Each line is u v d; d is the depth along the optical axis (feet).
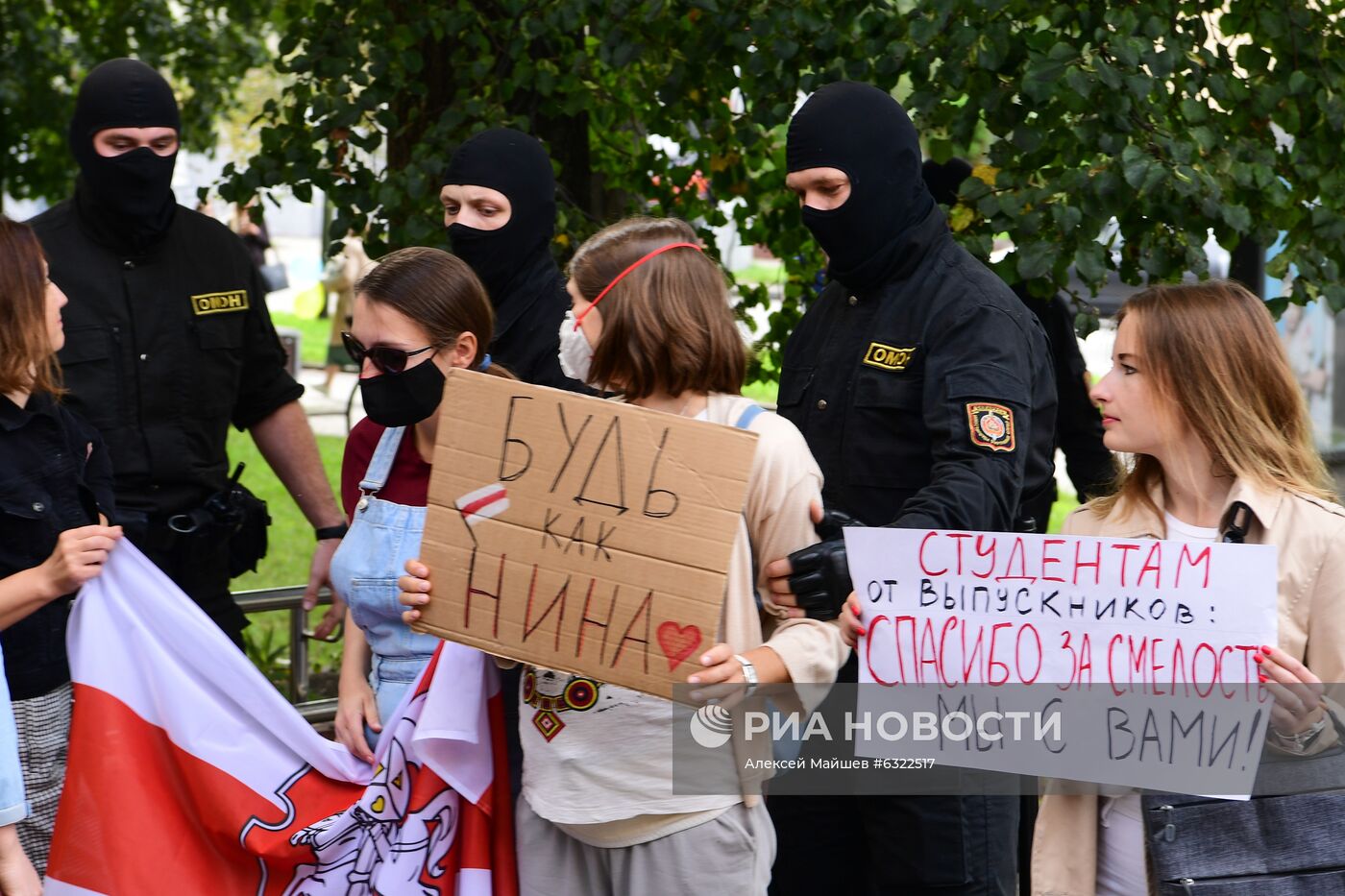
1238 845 7.86
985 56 12.75
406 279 9.00
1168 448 8.29
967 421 9.05
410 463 9.47
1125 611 7.88
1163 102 13.11
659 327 7.80
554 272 12.15
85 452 9.99
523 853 8.45
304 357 55.77
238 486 12.68
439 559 7.82
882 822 9.70
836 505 9.95
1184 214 12.71
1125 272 13.75
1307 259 13.29
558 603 7.60
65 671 9.87
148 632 9.09
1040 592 7.93
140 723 9.05
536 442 7.62
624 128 17.38
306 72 15.38
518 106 15.62
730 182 16.75
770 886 10.34
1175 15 13.41
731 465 7.29
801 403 10.32
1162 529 8.43
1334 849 7.79
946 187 14.39
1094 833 8.34
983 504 8.54
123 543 9.14
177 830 9.07
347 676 9.81
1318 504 8.02
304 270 76.38
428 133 14.69
